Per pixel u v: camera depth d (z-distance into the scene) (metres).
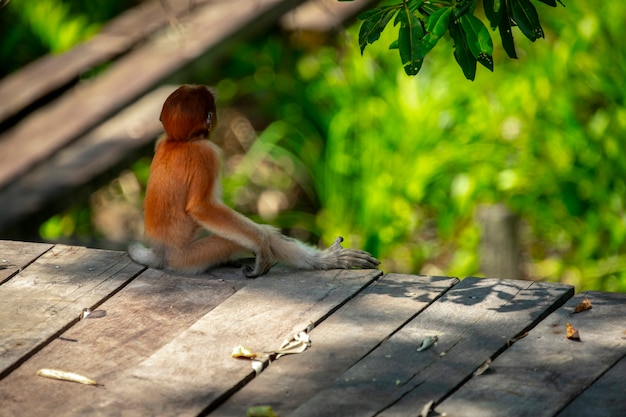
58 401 5.70
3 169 12.87
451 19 6.84
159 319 6.71
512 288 6.90
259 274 7.35
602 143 14.27
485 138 14.72
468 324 6.42
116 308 6.90
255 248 7.31
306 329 6.46
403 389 5.66
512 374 5.78
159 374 5.95
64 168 13.07
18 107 14.24
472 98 15.11
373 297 6.94
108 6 18.30
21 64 17.58
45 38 17.47
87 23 18.08
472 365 5.90
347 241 14.53
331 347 6.22
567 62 14.65
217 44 14.90
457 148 14.47
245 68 17.19
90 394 5.76
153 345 6.35
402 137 14.81
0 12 16.94
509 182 14.04
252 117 17.62
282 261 7.50
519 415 5.34
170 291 7.16
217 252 7.48
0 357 6.15
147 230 7.57
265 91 16.98
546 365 5.86
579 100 15.02
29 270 7.55
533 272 13.92
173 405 5.60
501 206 12.29
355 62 15.76
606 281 13.64
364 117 15.31
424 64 15.43
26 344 6.32
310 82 16.78
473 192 14.12
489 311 6.58
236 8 15.66
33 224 12.42
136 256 7.61
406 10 6.86
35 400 5.71
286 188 16.47
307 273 7.41
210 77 15.95
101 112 13.85
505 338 6.20
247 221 7.36
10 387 5.86
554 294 6.77
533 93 14.68
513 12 6.73
